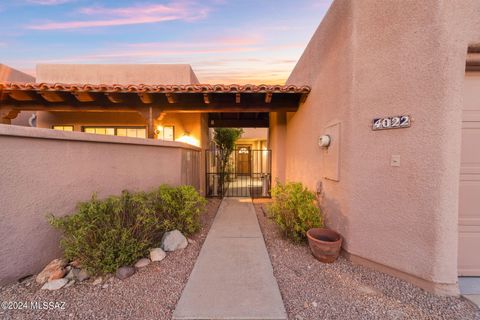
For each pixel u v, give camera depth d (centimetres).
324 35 399
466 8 227
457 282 235
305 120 519
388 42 264
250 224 474
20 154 233
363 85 288
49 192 261
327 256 299
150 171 427
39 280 235
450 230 231
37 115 691
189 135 725
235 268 281
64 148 279
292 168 660
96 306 208
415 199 246
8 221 224
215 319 194
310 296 232
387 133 267
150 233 325
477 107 253
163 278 259
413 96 245
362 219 294
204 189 807
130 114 704
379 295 235
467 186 257
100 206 270
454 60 225
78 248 243
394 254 266
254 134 1591
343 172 322
